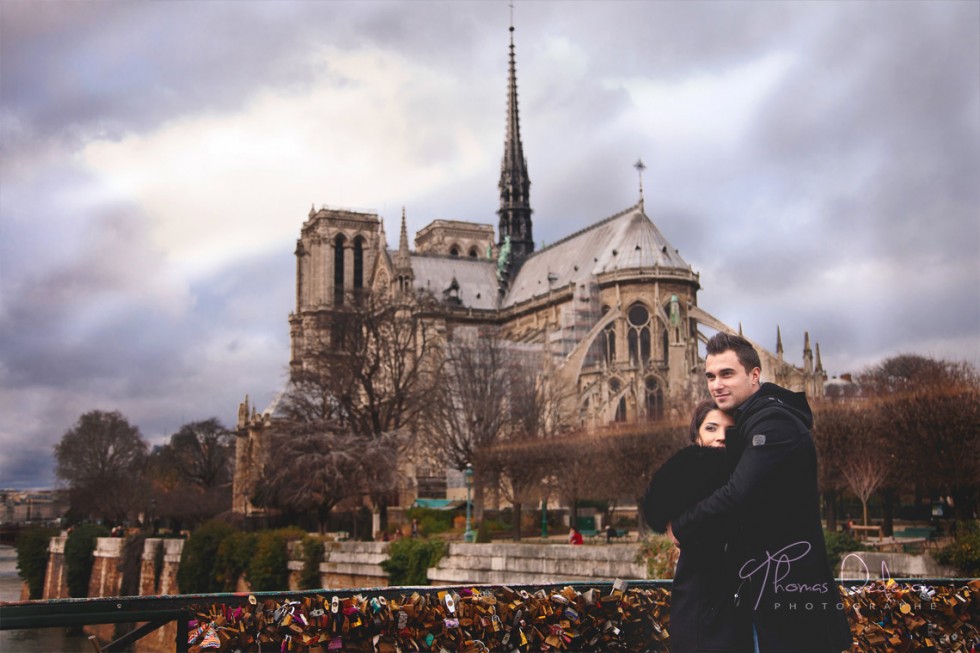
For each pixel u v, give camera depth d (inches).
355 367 3575.3
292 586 2283.5
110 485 4279.0
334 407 3570.4
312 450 3051.2
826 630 273.9
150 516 4407.0
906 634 353.4
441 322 4736.7
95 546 3366.1
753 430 280.4
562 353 4845.0
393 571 1929.1
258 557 2336.4
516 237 6628.9
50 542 3604.8
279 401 3612.2
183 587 2615.7
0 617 273.4
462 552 1784.0
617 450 2524.6
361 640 325.1
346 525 3447.3
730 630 276.7
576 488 2610.7
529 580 1612.9
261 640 314.0
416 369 3767.2
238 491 4943.4
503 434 3503.9
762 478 270.7
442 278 6353.3
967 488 1963.6
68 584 3324.3
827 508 2258.9
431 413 3634.4
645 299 4980.3
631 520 2999.5
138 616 300.0
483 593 340.8
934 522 2281.0
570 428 3624.5
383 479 3019.2
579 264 5546.3
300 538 2361.0
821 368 3870.6
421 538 1993.1
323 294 7116.1
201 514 4338.1
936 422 1932.8
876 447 2025.1
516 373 3964.1
